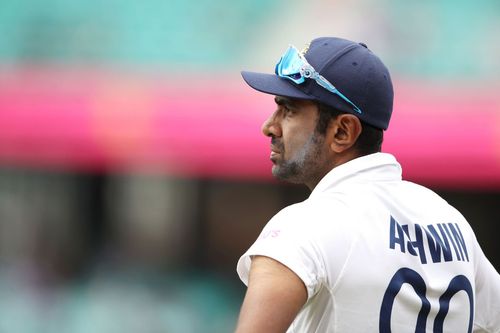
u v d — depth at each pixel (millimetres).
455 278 8523
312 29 41250
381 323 7977
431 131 35219
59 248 42062
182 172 37594
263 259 7719
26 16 44188
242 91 38938
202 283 39938
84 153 38250
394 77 38719
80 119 38500
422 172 34938
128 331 35375
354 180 8461
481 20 39844
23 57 43375
